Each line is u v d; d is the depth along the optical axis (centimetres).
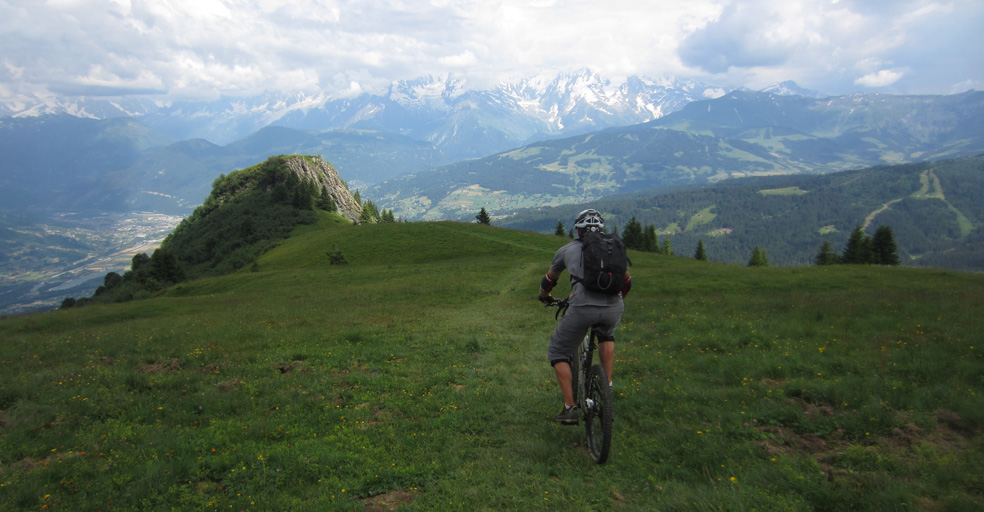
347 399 821
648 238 11475
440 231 8469
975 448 497
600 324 530
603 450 498
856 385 718
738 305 1822
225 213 15162
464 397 809
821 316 1359
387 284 4206
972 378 729
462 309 2539
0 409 761
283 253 8519
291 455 558
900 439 549
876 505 402
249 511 441
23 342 1734
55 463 534
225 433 639
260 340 1409
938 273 3030
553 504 443
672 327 1405
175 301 3753
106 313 3100
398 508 448
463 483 494
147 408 746
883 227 9575
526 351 1248
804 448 559
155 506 454
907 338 1009
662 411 689
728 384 825
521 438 614
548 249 6950
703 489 446
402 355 1202
